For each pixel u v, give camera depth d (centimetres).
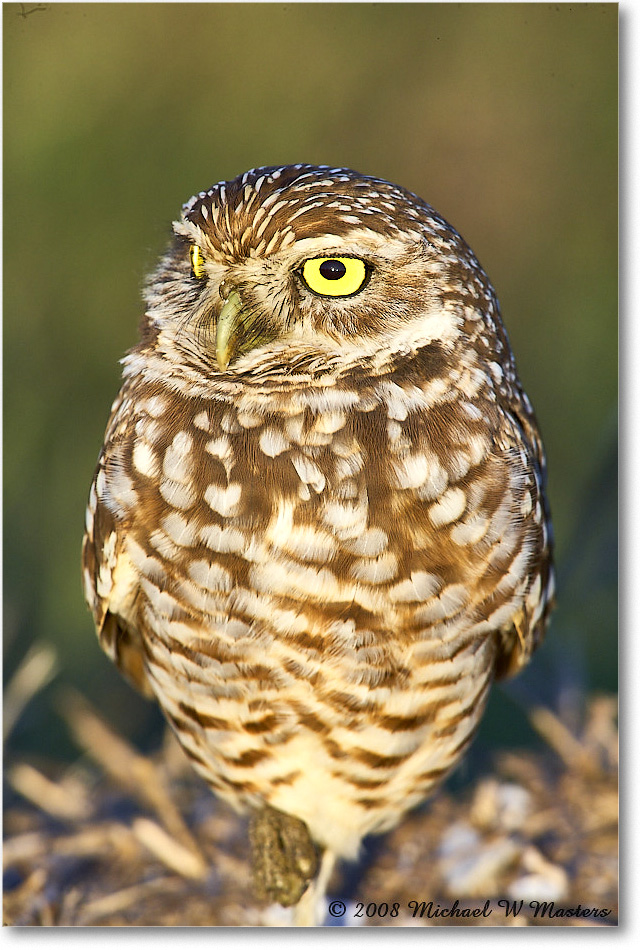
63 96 378
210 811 327
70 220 374
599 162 417
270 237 311
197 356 312
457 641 313
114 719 340
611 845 323
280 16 402
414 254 312
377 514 311
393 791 316
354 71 409
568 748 328
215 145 390
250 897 322
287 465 311
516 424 314
